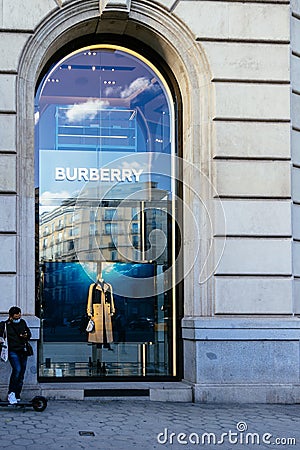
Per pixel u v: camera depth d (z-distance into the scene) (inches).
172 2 498.3
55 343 499.5
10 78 473.7
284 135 502.3
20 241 470.9
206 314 489.1
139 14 497.7
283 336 485.1
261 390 478.0
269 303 490.9
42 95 515.5
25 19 479.5
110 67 530.0
